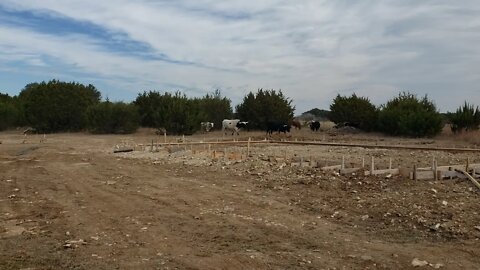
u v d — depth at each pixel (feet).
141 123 171.01
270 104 163.22
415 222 32.53
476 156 73.72
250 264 24.43
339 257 25.63
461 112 131.44
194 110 147.84
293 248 27.35
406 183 43.62
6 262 25.02
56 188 48.65
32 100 160.15
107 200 41.93
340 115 156.97
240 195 42.83
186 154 76.89
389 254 26.11
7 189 48.39
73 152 88.84
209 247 27.61
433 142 110.01
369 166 56.34
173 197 42.65
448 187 41.88
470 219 32.60
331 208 37.22
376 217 34.22
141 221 34.06
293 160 65.10
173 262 24.89
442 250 26.91
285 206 38.27
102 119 151.12
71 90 162.81
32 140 122.31
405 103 143.64
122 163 69.97
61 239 29.68
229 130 154.61
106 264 24.64
